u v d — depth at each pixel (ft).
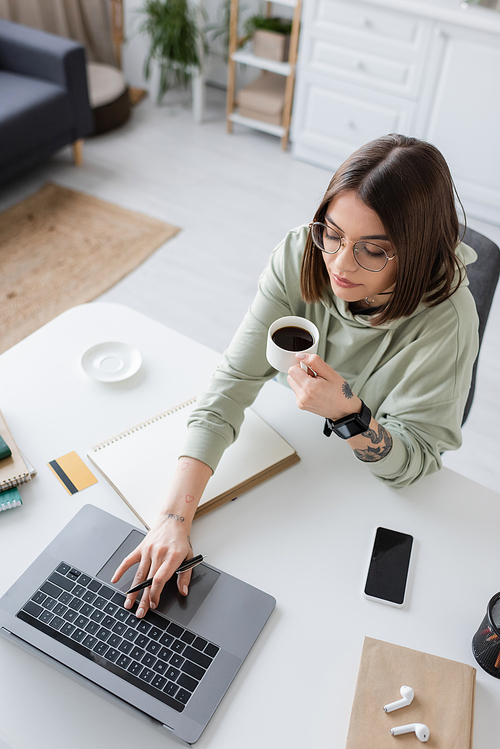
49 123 9.91
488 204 10.12
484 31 8.64
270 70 11.57
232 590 3.08
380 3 9.11
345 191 2.97
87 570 3.12
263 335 3.85
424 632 3.01
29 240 9.29
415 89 9.66
